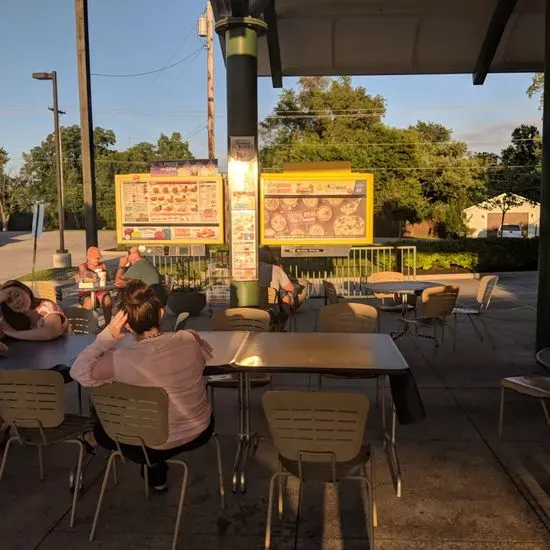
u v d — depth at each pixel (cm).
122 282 891
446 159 4378
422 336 823
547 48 632
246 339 449
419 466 411
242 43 605
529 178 3628
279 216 725
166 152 6153
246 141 619
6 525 342
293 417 295
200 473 406
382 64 843
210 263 1131
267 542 305
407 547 312
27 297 472
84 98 1077
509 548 310
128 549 315
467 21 756
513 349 766
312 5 716
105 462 427
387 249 1387
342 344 428
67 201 5747
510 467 408
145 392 306
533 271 1766
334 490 376
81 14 1059
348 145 3722
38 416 342
